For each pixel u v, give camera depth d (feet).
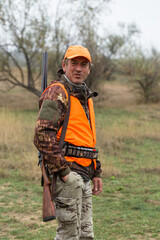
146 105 69.97
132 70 72.64
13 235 13.50
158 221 15.02
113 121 47.14
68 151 7.78
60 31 59.82
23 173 22.21
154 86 72.84
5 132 31.68
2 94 77.77
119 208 16.84
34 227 14.40
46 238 13.12
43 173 7.83
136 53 75.41
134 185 20.93
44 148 7.29
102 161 25.18
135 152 30.66
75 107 7.86
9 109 56.08
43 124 7.30
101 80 58.34
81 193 7.89
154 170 24.43
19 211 16.30
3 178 21.88
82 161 7.89
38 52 61.87
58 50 57.52
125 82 79.46
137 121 47.16
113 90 88.53
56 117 7.44
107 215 15.78
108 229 14.12
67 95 7.80
